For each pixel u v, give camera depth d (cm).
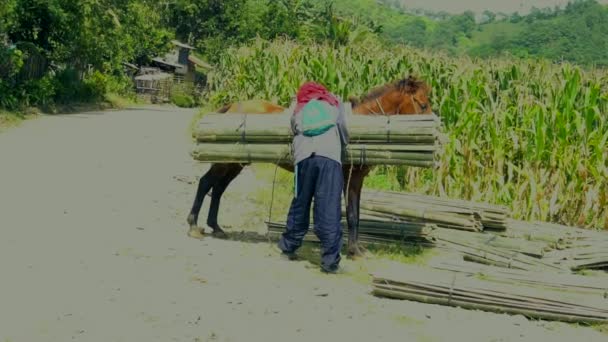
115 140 1688
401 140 764
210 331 562
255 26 6650
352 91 1573
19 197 973
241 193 1138
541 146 1091
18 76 2425
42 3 2605
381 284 674
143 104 3959
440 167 1150
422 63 1567
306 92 777
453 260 779
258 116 802
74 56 3017
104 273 685
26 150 1405
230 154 802
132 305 607
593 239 923
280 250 824
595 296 681
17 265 691
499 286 665
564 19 9219
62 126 1955
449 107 1294
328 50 1794
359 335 574
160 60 5206
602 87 1285
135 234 837
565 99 1159
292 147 781
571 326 634
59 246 762
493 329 609
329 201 743
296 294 664
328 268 743
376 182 1241
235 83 2158
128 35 3722
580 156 1073
